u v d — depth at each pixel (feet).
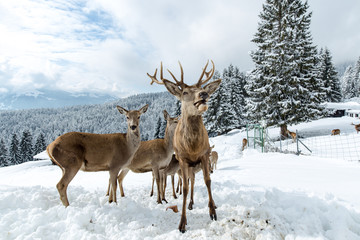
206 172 12.59
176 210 13.79
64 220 11.71
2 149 159.63
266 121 68.64
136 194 19.19
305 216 10.37
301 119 66.64
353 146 49.21
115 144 16.42
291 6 72.02
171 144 18.47
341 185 16.47
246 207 11.89
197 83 13.10
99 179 30.07
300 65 67.72
